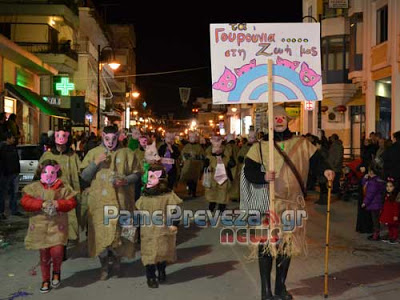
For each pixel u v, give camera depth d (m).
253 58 6.19
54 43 30.14
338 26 30.28
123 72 67.38
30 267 7.56
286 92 6.21
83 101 24.97
